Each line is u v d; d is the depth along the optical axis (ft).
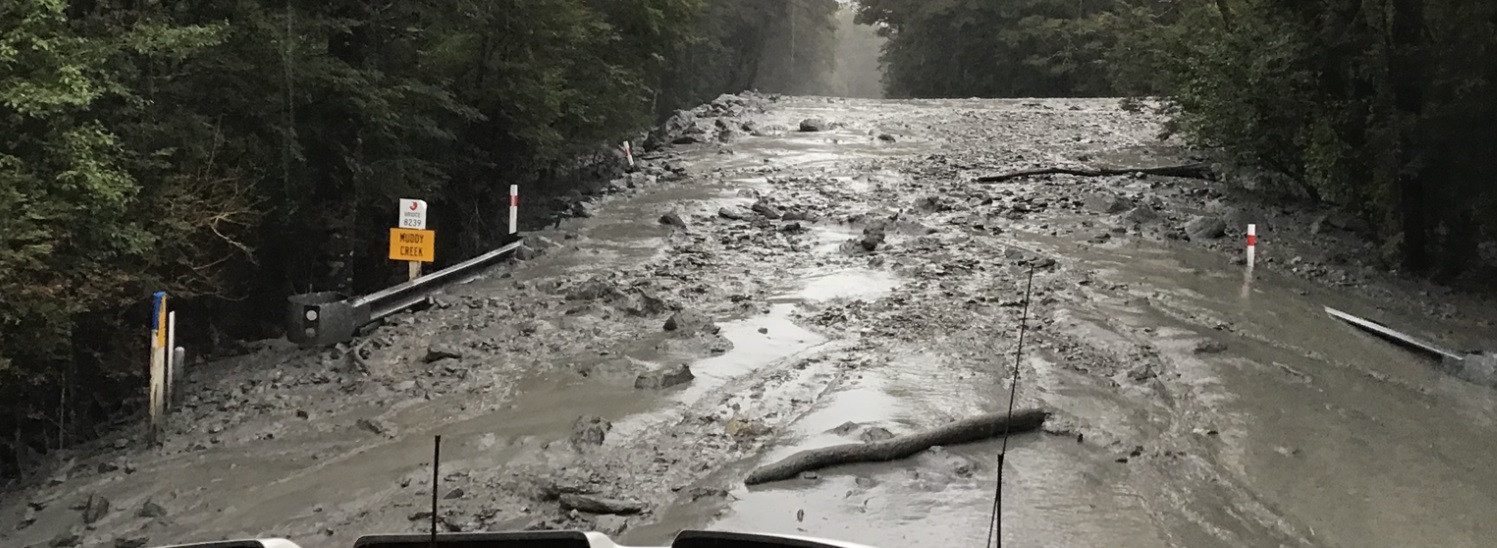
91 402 35.53
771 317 37.58
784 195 62.39
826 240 50.83
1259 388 30.66
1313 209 58.18
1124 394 29.84
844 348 33.71
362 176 48.26
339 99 45.62
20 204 27.02
